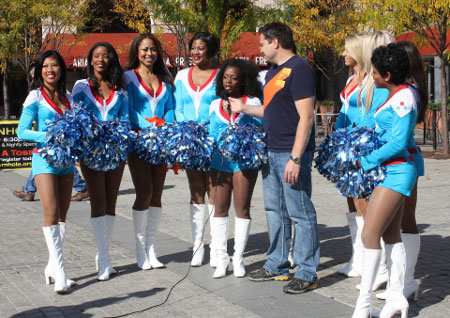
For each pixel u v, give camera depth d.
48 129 4.79
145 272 5.58
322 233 7.11
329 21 17.06
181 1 14.57
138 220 5.61
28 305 4.67
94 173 5.19
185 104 5.70
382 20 13.66
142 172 5.54
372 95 4.61
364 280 4.12
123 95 5.48
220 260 5.40
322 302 4.67
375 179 4.07
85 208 8.83
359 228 5.21
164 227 7.54
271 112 4.97
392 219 4.13
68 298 4.84
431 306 4.51
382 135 4.15
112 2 19.56
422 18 13.68
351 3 17.03
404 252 4.24
